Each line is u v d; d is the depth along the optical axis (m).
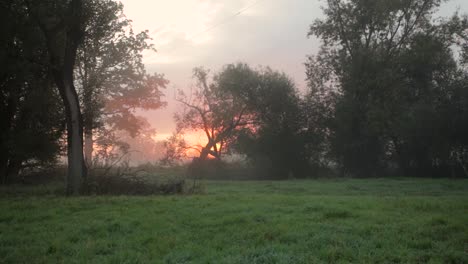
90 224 11.82
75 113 21.91
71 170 21.41
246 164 51.94
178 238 9.85
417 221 10.98
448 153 39.94
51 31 22.06
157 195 20.34
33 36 23.08
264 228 10.47
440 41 43.06
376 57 42.91
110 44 32.19
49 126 29.20
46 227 11.73
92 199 17.42
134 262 8.15
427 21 44.28
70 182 21.23
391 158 46.28
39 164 30.83
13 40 23.89
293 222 11.20
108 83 46.09
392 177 40.94
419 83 45.12
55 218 13.29
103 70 37.53
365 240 9.14
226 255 8.37
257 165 50.41
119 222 11.84
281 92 50.44
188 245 9.14
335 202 15.47
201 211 13.63
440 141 39.59
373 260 7.79
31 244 9.90
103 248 9.21
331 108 47.28
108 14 23.81
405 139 42.28
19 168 30.88
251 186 28.92
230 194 20.77
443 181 30.92
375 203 14.79
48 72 25.11
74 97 22.05
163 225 11.48
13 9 22.38
